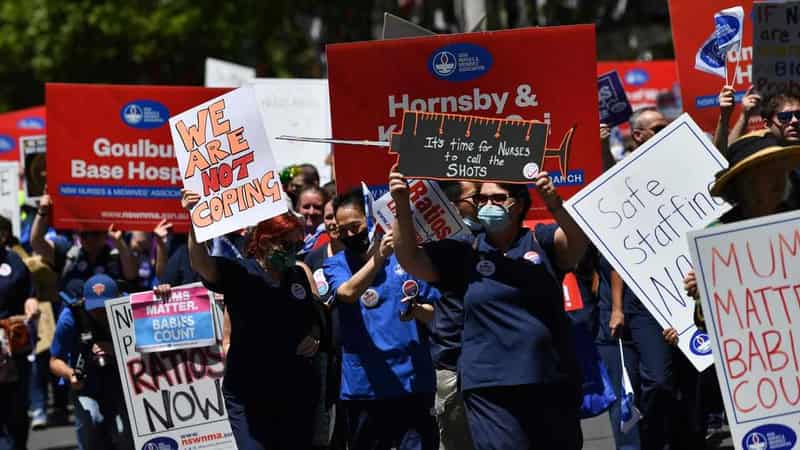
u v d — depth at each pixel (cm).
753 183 1709
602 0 8038
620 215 1923
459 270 1906
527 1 7900
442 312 2256
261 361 2130
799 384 1645
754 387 1652
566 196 2336
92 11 9338
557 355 1862
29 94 10419
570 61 2314
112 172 2859
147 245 3550
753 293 1655
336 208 2380
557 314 1875
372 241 2272
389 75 2358
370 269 2216
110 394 2655
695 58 2684
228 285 2148
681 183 1925
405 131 1859
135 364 2547
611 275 2700
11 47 9638
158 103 2841
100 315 2630
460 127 1855
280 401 2130
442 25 9050
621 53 8094
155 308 2544
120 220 2870
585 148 2323
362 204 2356
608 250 1919
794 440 1645
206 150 2192
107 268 3120
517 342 1848
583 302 2559
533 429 1864
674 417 2734
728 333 1658
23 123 5975
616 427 2695
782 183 1709
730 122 2680
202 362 2544
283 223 2148
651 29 8062
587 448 3250
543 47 2317
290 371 2138
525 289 1861
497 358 1856
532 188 2342
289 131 3838
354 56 2361
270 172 2145
